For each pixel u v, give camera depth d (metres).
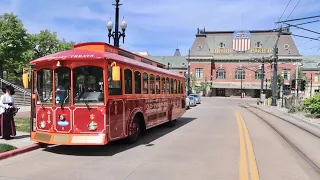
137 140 10.94
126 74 9.88
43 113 8.92
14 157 8.20
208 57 93.25
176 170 7.07
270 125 16.75
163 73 13.94
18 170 6.98
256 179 6.41
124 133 9.66
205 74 93.75
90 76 8.65
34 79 9.22
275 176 6.69
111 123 8.79
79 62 8.68
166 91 14.49
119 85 9.38
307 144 10.85
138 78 10.88
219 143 10.70
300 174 6.89
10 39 46.47
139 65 10.98
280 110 32.69
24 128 12.35
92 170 7.04
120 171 6.96
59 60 8.70
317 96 23.69
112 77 8.41
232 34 94.69
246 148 9.77
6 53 46.28
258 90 92.00
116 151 9.17
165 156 8.52
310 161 8.12
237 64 92.69
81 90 8.65
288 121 19.72
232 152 9.14
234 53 93.50
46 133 8.84
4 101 10.07
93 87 8.62
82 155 8.58
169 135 12.63
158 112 13.23
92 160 8.01
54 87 8.80
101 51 9.53
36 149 9.22
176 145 10.27
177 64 100.06
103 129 8.50
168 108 14.83
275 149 9.73
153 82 12.56
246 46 92.69
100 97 8.55
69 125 8.58
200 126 16.09
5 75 56.34
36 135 9.05
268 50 90.56
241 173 6.86
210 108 35.34
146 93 11.68
